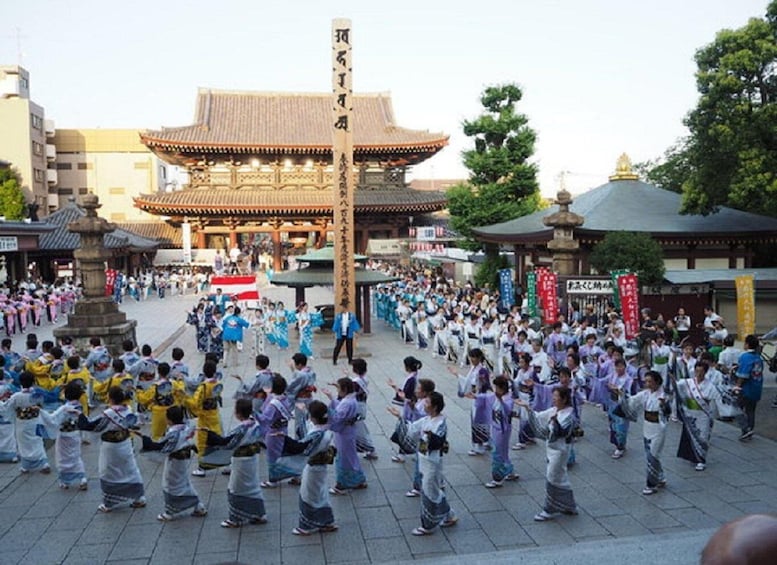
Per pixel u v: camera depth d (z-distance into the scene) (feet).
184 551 30.63
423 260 196.65
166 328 109.60
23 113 245.86
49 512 35.35
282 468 37.35
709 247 112.27
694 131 97.71
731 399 40.96
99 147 277.23
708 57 92.68
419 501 36.42
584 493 37.22
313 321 98.68
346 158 79.61
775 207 92.73
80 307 78.54
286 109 237.66
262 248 246.88
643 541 29.43
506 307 101.55
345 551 30.42
